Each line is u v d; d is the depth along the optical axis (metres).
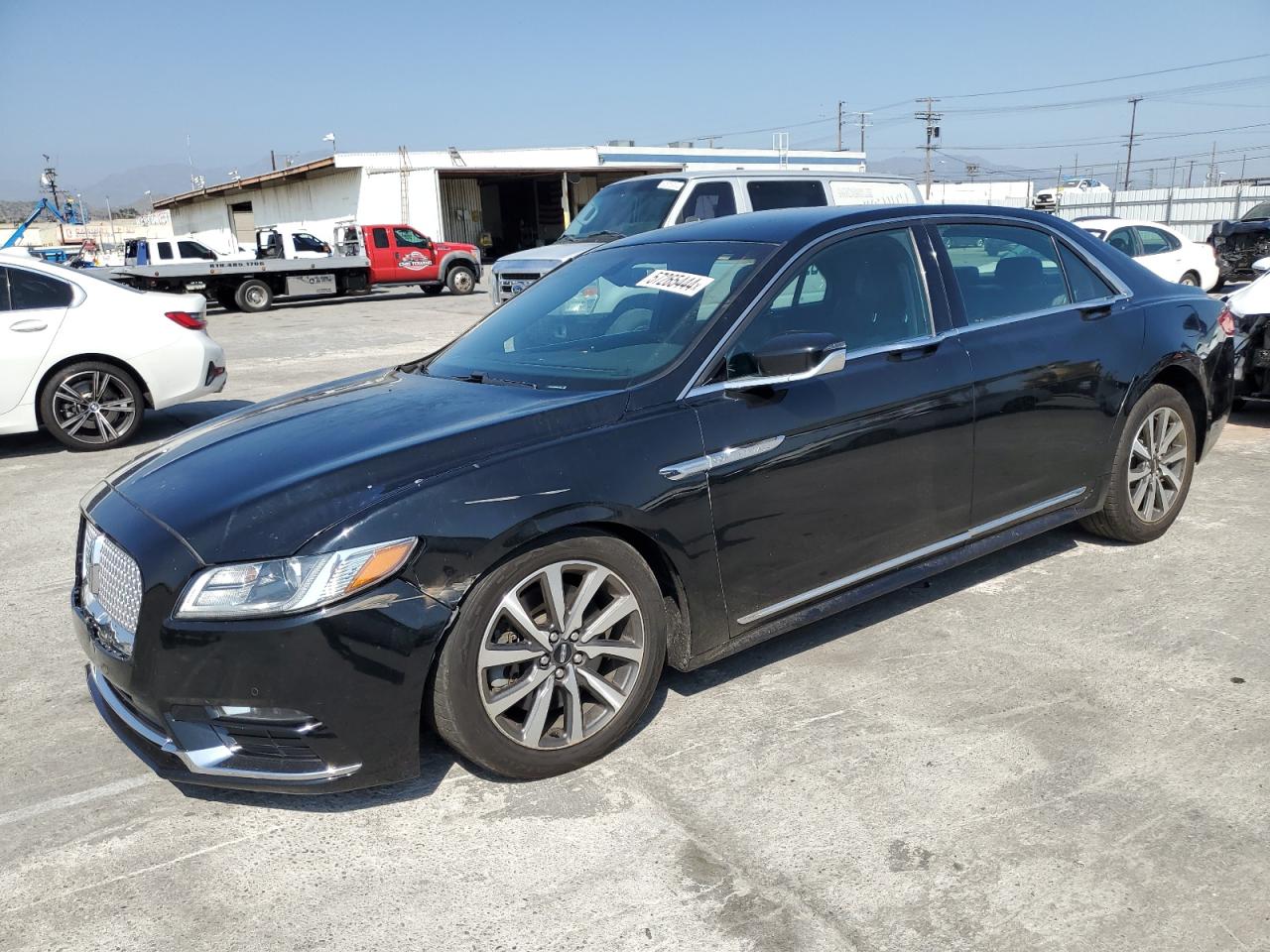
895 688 3.43
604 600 3.07
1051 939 2.24
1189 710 3.22
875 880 2.46
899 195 11.82
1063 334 4.11
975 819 2.69
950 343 3.76
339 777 2.65
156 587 2.63
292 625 2.54
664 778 2.94
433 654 2.67
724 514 3.16
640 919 2.36
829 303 3.57
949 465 3.73
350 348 14.33
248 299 23.27
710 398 3.20
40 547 5.41
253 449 3.11
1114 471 4.42
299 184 42.38
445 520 2.68
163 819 2.84
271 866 2.61
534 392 3.31
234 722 2.63
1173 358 4.50
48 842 2.74
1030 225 4.26
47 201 63.31
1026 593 4.21
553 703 3.04
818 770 2.95
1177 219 35.25
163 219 75.94
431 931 2.34
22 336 7.58
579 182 44.72
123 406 8.02
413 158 38.66
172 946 2.33
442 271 26.80
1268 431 7.07
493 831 2.72
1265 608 3.99
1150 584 4.26
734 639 3.31
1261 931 2.25
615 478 2.93
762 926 2.32
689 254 3.80
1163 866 2.47
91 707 3.54
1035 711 3.24
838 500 3.44
